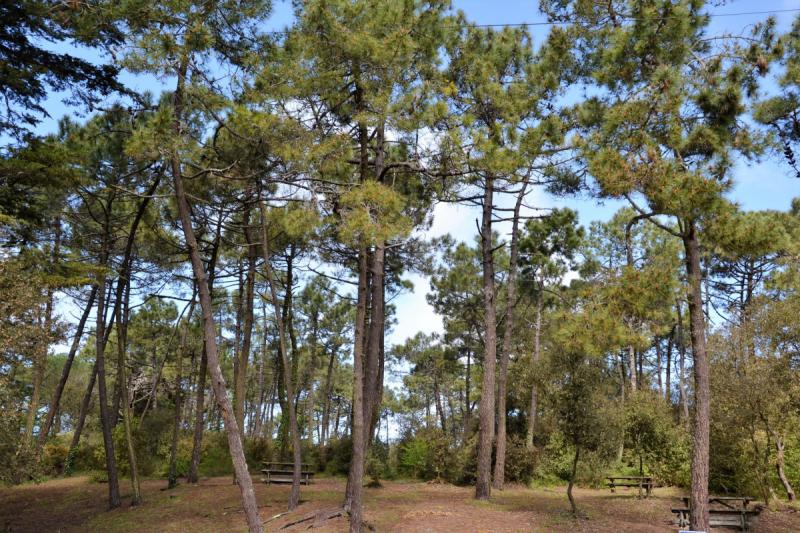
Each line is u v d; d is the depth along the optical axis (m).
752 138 9.51
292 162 9.82
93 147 15.10
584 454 13.09
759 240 8.85
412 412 42.84
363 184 9.51
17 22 10.73
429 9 10.92
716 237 9.20
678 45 10.02
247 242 17.53
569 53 12.47
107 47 10.35
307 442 25.73
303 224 9.91
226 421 9.25
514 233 18.42
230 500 14.30
